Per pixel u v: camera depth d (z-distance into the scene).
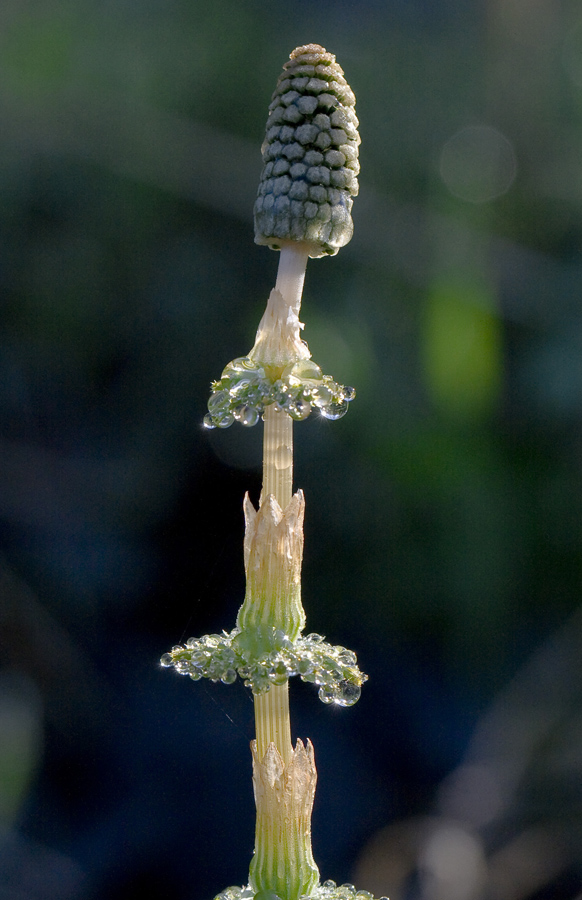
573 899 0.64
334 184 0.36
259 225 0.36
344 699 0.36
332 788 0.74
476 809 0.68
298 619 0.36
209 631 0.85
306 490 0.85
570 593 0.78
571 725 0.72
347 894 0.36
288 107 0.36
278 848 0.36
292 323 0.36
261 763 0.36
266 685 0.36
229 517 0.86
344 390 0.36
